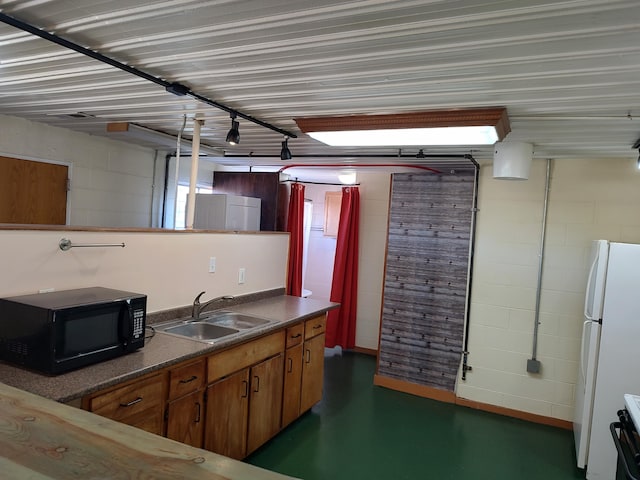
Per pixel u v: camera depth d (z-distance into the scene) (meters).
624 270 2.83
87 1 1.52
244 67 2.04
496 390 3.95
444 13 1.44
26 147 3.47
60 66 2.20
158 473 0.75
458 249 4.12
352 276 5.51
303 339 3.38
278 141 3.79
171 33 1.73
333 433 3.35
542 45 1.62
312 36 1.68
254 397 2.81
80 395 1.65
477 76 1.96
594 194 3.66
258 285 3.75
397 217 4.39
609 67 1.79
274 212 4.50
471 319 4.05
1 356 1.91
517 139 3.07
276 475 0.76
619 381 2.83
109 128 3.48
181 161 4.94
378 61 1.88
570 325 3.72
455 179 4.13
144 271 2.64
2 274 1.93
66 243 2.18
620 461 1.92
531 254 3.84
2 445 0.84
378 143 3.11
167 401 2.13
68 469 0.76
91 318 1.92
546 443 3.40
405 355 4.33
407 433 3.44
